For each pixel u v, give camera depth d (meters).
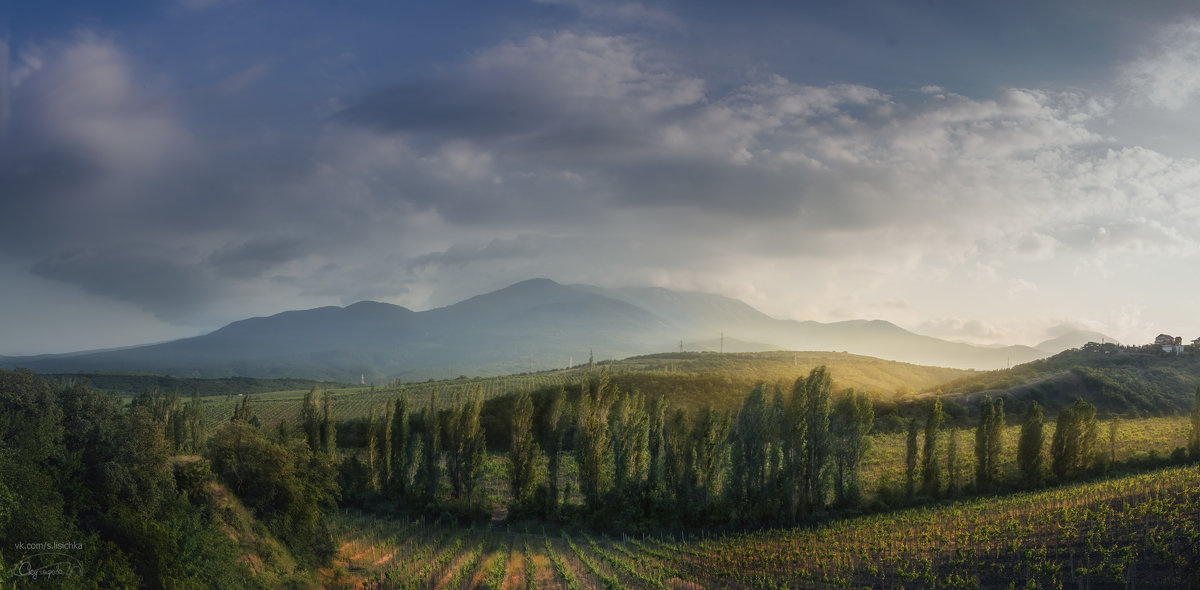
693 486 81.06
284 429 90.62
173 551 37.91
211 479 51.06
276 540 49.97
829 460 78.44
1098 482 77.44
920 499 78.69
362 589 51.06
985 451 83.00
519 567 60.06
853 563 55.53
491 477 110.62
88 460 41.41
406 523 79.06
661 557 62.91
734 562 59.59
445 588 51.56
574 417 89.12
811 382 80.31
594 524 77.94
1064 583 44.25
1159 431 113.00
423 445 90.88
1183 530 48.44
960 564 51.47
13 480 34.94
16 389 40.16
